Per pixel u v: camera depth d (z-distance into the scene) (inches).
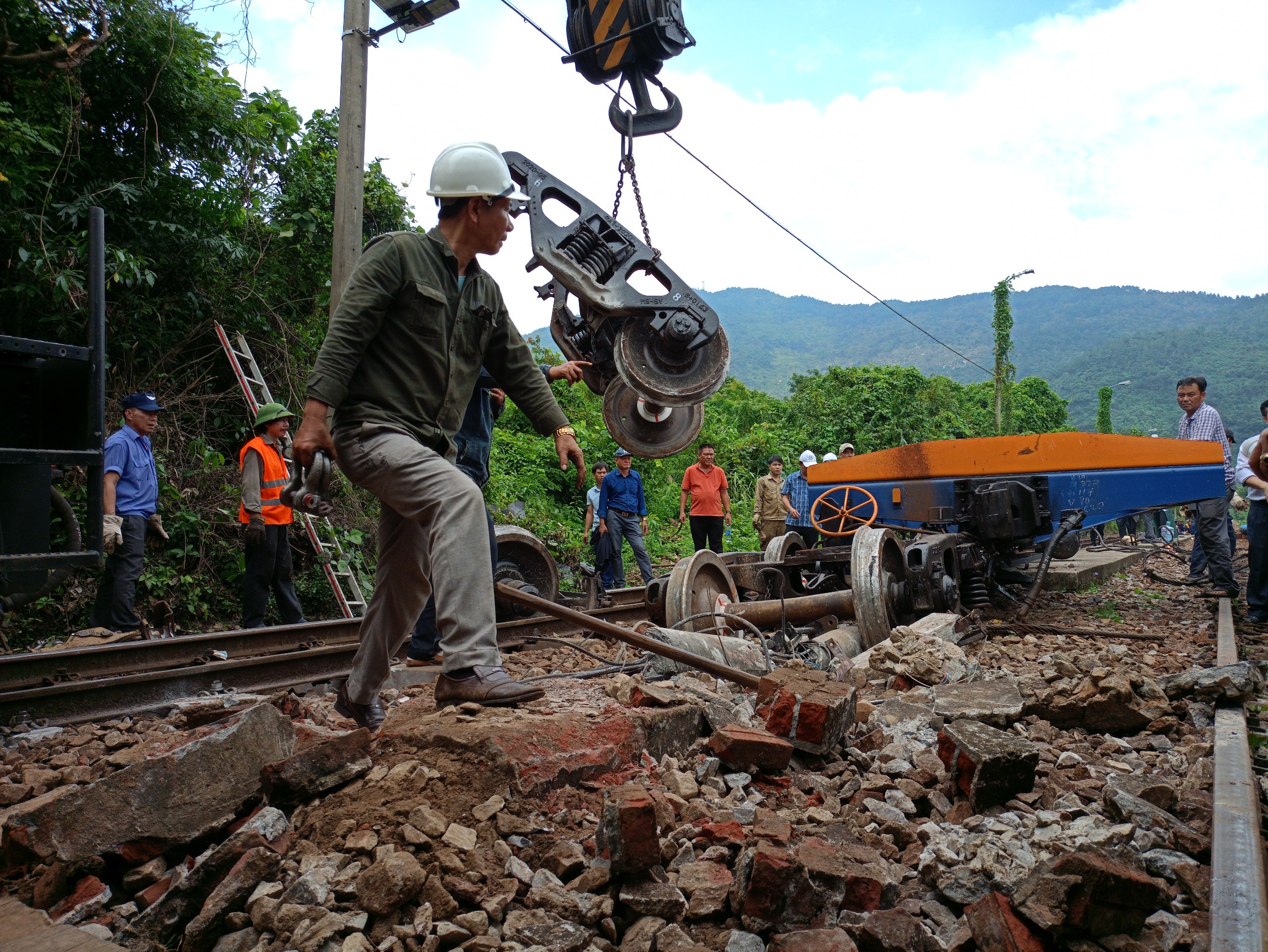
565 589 451.5
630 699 133.8
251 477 275.1
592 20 254.5
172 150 427.8
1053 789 117.3
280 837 93.9
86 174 397.7
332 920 77.4
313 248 495.8
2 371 156.3
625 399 237.0
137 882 91.7
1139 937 81.4
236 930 81.4
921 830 103.3
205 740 101.0
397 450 111.3
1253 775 121.2
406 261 113.4
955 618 239.1
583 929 79.7
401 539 119.5
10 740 158.2
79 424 163.3
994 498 331.3
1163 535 788.6
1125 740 147.3
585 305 233.1
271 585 286.2
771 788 118.4
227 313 446.6
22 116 358.6
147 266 404.8
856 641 245.6
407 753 104.9
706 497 453.4
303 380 481.1
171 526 364.2
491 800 96.8
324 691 212.1
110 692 183.8
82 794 91.7
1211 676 168.1
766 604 255.4
